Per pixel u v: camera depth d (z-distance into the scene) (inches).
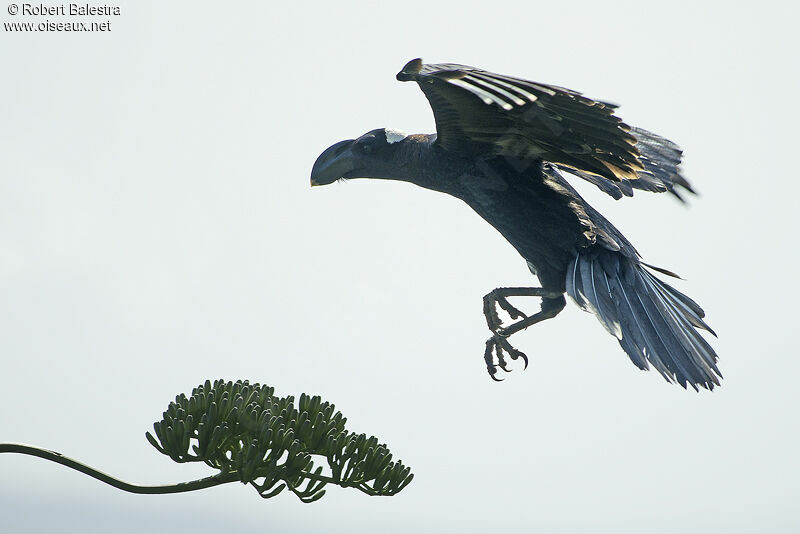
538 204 344.5
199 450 219.3
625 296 335.0
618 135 303.4
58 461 201.3
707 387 314.7
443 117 330.6
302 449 229.3
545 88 243.9
